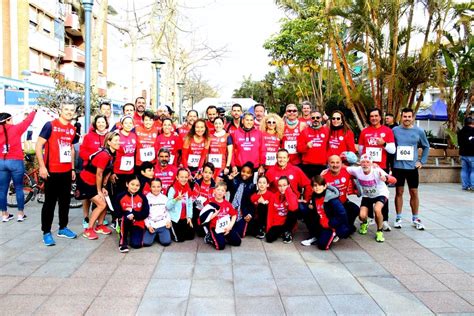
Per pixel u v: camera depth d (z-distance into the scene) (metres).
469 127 11.04
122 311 3.95
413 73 12.69
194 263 5.32
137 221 5.93
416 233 6.79
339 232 5.98
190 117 8.06
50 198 5.97
